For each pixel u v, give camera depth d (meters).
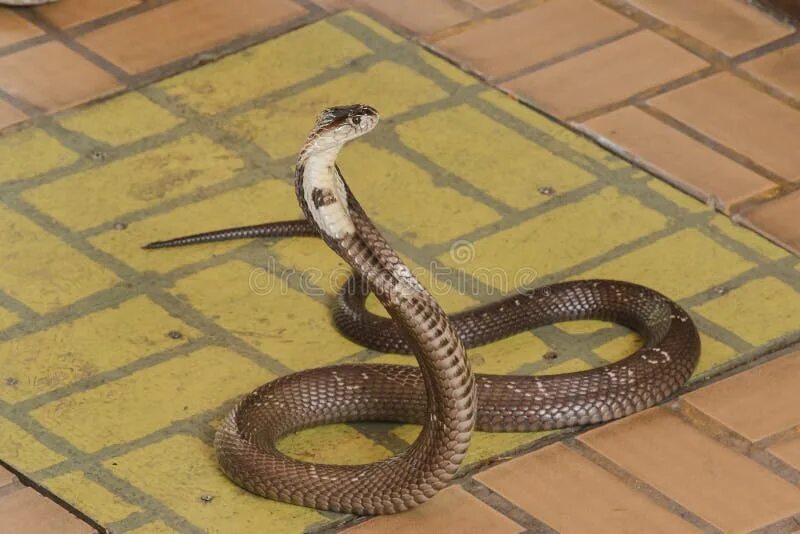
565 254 8.02
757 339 7.50
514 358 7.42
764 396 7.18
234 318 7.60
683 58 9.43
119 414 7.05
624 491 6.69
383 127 8.84
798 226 8.22
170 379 7.23
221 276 7.85
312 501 6.54
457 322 7.45
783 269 7.94
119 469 6.77
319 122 5.99
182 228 8.13
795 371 7.32
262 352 7.40
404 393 7.02
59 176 8.45
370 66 9.32
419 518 6.54
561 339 7.54
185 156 8.62
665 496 6.67
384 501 6.47
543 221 8.22
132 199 8.32
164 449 6.88
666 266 7.95
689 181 8.51
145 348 7.40
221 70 9.28
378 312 7.73
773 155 8.73
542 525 6.52
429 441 6.38
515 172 8.55
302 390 7.00
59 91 9.08
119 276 7.82
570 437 6.96
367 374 7.05
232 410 6.87
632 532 6.49
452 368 6.20
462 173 8.53
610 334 7.56
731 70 9.35
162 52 9.41
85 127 8.81
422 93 9.11
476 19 9.73
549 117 8.96
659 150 8.72
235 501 6.61
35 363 7.30
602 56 9.43
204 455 6.85
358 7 9.82
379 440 6.99
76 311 7.60
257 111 8.97
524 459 6.84
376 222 8.20
